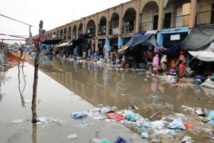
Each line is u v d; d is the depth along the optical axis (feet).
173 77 56.59
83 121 24.14
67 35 176.65
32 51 162.50
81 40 130.62
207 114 27.73
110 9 108.78
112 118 25.07
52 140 19.47
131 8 93.56
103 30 122.21
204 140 20.34
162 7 74.43
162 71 66.44
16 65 87.86
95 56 114.62
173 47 60.95
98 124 23.36
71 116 25.67
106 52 110.42
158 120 25.35
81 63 104.37
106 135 20.75
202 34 57.93
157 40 75.41
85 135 20.63
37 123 23.18
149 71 71.72
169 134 21.31
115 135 20.80
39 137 19.97
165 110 29.73
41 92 38.70
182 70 58.44
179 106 31.96
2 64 77.46
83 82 50.47
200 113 28.09
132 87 45.57
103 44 120.47
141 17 88.38
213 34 55.57
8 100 32.58
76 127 22.44
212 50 51.57
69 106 29.99
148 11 87.71
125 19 104.01
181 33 67.97
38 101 32.24
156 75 63.93
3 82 47.93
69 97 35.37
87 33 130.41
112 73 67.56
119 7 100.78
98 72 69.72
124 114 26.53
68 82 50.08
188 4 67.26
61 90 40.88
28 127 22.13
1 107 28.84
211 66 55.93
